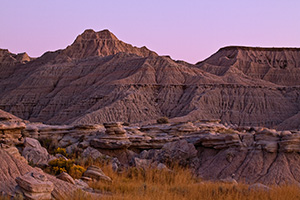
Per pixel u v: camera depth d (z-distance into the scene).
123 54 184.50
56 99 170.38
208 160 39.38
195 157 40.62
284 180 32.94
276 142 36.94
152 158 41.19
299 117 112.75
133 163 39.16
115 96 142.25
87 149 43.78
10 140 36.00
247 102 135.62
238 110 133.12
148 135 52.97
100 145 45.25
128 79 154.00
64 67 193.75
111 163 38.12
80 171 29.28
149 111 134.25
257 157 36.50
